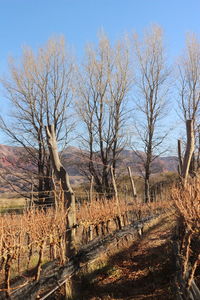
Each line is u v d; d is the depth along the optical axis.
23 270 8.12
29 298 5.60
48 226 6.49
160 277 7.46
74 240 7.19
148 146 29.81
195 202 5.86
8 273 5.54
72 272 6.75
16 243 6.07
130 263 8.94
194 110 31.81
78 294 6.86
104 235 10.42
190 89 32.12
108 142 27.70
